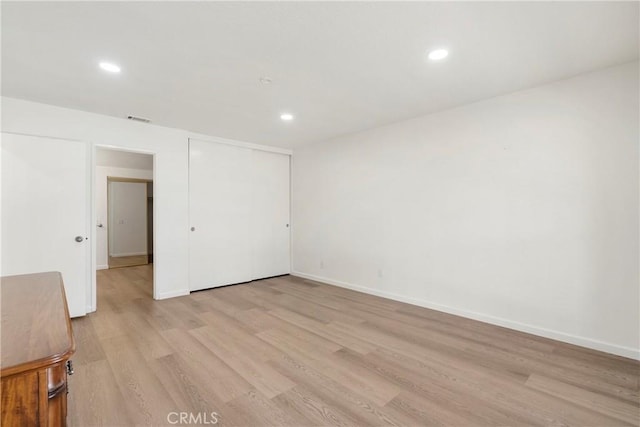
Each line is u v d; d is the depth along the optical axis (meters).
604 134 2.45
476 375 2.12
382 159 4.07
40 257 3.11
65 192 3.25
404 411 1.74
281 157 5.50
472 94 2.95
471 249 3.23
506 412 1.73
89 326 3.02
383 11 1.71
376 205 4.16
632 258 2.34
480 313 3.18
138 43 2.02
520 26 1.85
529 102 2.81
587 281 2.53
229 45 2.05
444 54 2.19
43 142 3.14
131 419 1.66
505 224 2.98
